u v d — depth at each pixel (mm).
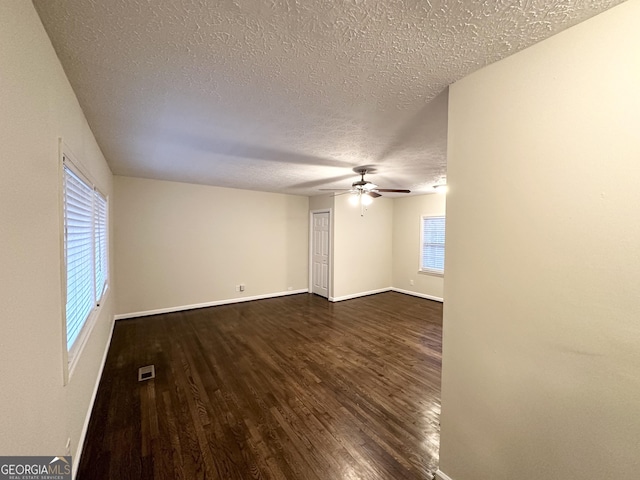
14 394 866
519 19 1028
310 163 3250
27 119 973
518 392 1230
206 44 1195
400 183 4594
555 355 1123
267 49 1228
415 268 6176
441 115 1908
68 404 1462
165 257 4684
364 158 3020
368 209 6223
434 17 1021
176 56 1284
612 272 984
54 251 1254
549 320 1138
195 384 2553
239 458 1712
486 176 1337
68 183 1627
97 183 2541
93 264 2322
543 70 1141
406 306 5328
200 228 4992
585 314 1046
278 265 5977
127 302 4395
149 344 3457
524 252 1207
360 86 1538
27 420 958
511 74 1241
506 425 1271
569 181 1078
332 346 3443
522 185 1210
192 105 1782
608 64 982
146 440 1851
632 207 943
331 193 5641
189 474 1595
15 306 880
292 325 4207
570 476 1086
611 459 993
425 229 6039
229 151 2787
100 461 1676
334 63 1328
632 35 936
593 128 1019
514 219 1238
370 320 4480
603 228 1002
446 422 1519
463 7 974
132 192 4359
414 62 1311
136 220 4414
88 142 2102
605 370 1003
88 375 2068
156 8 993
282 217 5992
